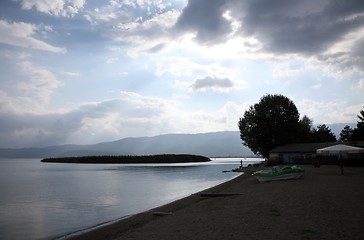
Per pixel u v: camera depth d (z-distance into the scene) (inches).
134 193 1663.4
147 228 636.7
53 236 773.3
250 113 3614.7
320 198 817.5
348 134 4448.8
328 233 502.9
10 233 814.5
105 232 759.7
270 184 1273.4
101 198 1483.8
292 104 3604.8
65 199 1466.5
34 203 1344.7
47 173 3902.6
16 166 6599.4
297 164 2662.4
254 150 3612.2
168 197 1471.5
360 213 630.5
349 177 1347.2
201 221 658.8
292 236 498.0
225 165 5959.6
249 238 503.5
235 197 979.3
